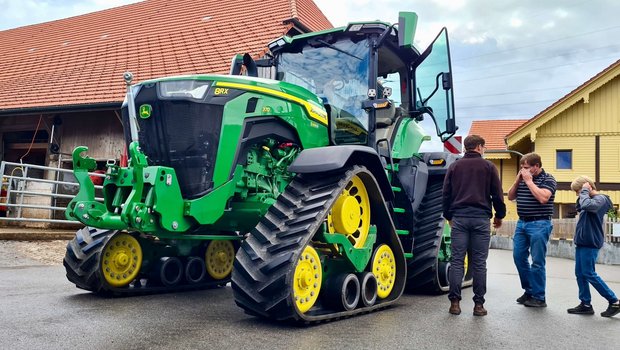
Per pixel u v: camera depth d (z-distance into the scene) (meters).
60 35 19.20
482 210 5.16
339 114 5.77
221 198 4.56
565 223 17.53
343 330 4.12
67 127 13.80
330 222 4.74
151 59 14.48
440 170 6.82
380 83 6.27
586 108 24.22
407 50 6.52
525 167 5.80
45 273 6.69
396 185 6.12
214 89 4.68
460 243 5.18
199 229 4.95
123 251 5.38
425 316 4.88
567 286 7.61
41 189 11.95
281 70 6.29
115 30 17.73
